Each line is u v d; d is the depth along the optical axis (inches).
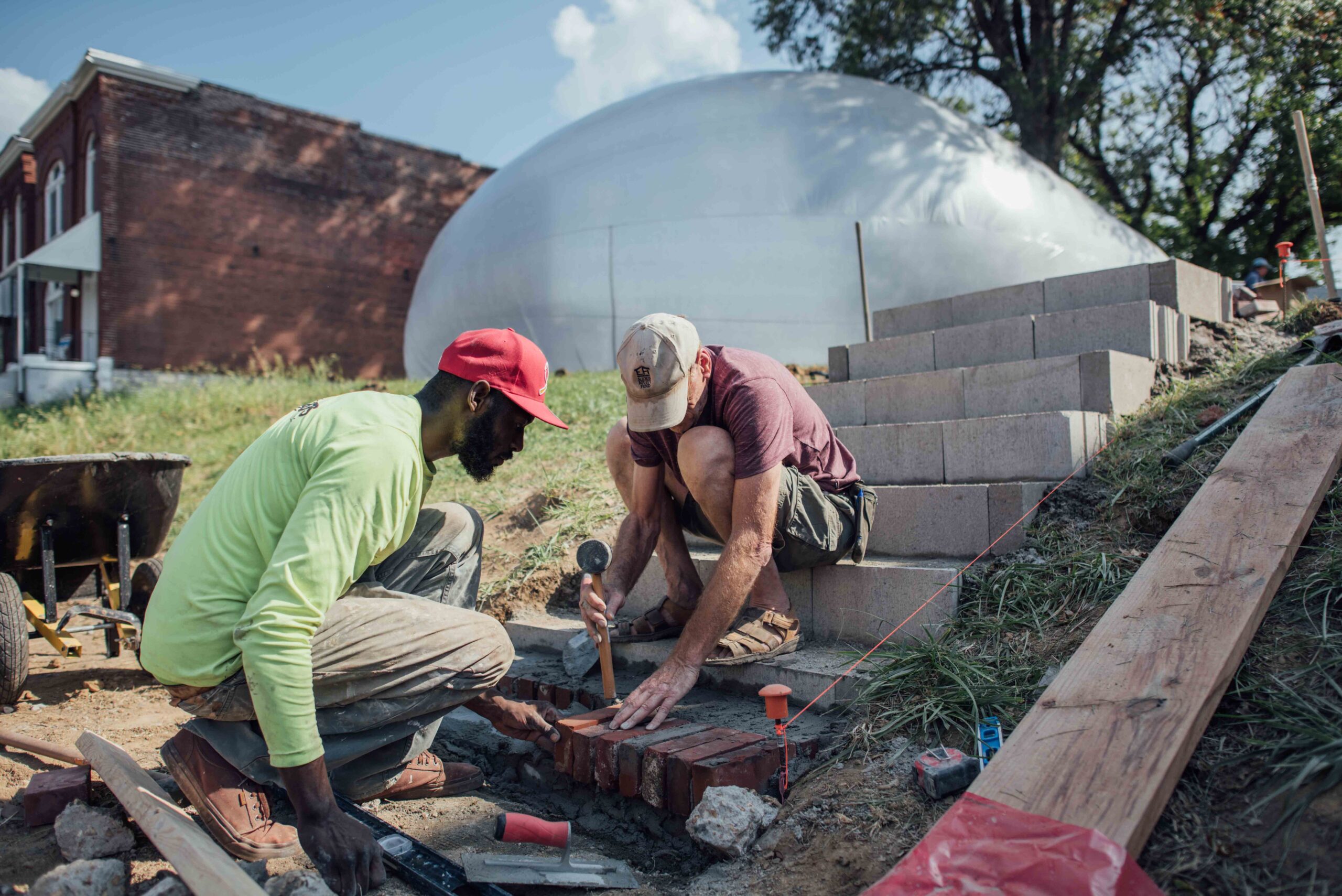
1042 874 60.6
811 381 294.7
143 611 174.1
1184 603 85.7
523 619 150.3
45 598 154.6
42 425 424.8
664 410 100.8
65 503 152.3
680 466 106.7
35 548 157.2
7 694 137.8
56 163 758.5
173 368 680.4
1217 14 509.0
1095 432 135.6
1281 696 74.9
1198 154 629.3
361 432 78.1
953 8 607.2
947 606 109.5
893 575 114.9
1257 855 62.2
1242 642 79.1
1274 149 550.6
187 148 695.7
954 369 167.9
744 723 102.1
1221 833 64.9
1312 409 113.4
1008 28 596.7
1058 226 425.7
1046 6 565.6
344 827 74.2
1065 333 167.5
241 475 81.4
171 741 86.5
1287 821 63.8
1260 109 540.4
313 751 73.1
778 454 101.4
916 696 96.4
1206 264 629.0
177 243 687.1
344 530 75.0
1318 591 85.0
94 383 642.2
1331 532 94.0
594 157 446.9
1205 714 72.4
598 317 414.3
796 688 106.3
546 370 92.6
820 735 97.0
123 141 662.5
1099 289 179.6
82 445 379.9
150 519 168.6
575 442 236.4
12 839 91.0
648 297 403.5
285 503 78.7
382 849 77.4
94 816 86.7
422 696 89.9
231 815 82.0
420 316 520.1
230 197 717.9
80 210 709.9
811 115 432.5
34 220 813.2
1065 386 147.5
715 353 108.3
